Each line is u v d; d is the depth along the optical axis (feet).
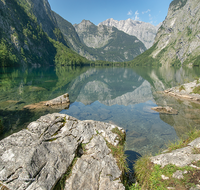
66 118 20.36
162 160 18.40
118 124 42.96
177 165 16.74
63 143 16.75
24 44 555.69
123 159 18.76
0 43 431.43
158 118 47.75
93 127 21.97
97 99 77.56
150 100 74.28
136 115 51.42
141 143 31.63
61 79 157.28
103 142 19.85
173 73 246.06
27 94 80.33
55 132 17.72
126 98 80.43
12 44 487.61
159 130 38.50
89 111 55.67
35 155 13.73
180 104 63.72
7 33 499.51
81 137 18.95
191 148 18.99
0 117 45.73
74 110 56.13
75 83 132.77
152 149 29.22
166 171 16.56
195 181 13.94
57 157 14.84
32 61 544.21
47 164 13.74
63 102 65.57
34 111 52.54
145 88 114.11
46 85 114.32
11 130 36.88
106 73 263.08
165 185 14.94
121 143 22.58
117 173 16.06
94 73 258.78
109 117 49.21
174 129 38.83
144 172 17.66
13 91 86.58
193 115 49.32
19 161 12.73
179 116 48.91
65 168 14.39
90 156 17.17
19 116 46.88
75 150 16.72
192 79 150.61
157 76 201.98
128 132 37.58
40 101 67.31
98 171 15.51
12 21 559.79
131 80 164.76
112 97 83.25
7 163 12.44
